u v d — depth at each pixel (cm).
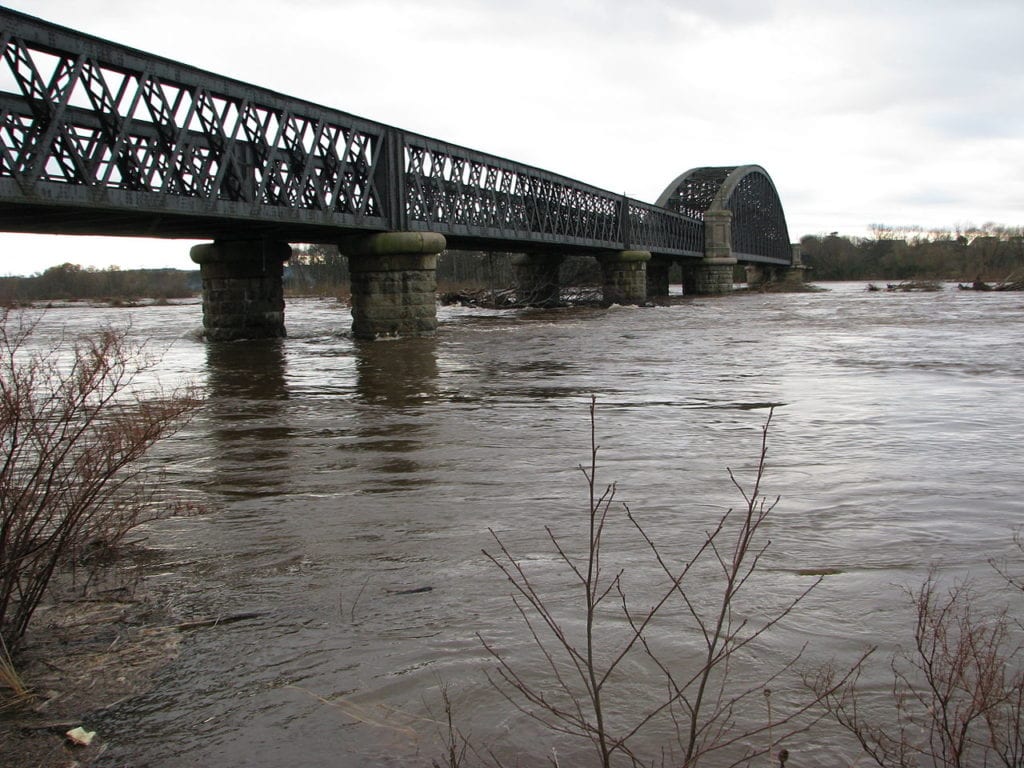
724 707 347
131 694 373
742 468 841
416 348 2603
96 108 1936
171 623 452
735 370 1833
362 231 3083
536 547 577
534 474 827
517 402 1377
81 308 7825
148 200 2045
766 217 12444
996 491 729
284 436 1076
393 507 700
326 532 625
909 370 1767
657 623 434
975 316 3941
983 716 332
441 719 346
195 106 2223
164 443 1028
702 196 10569
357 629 439
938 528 614
